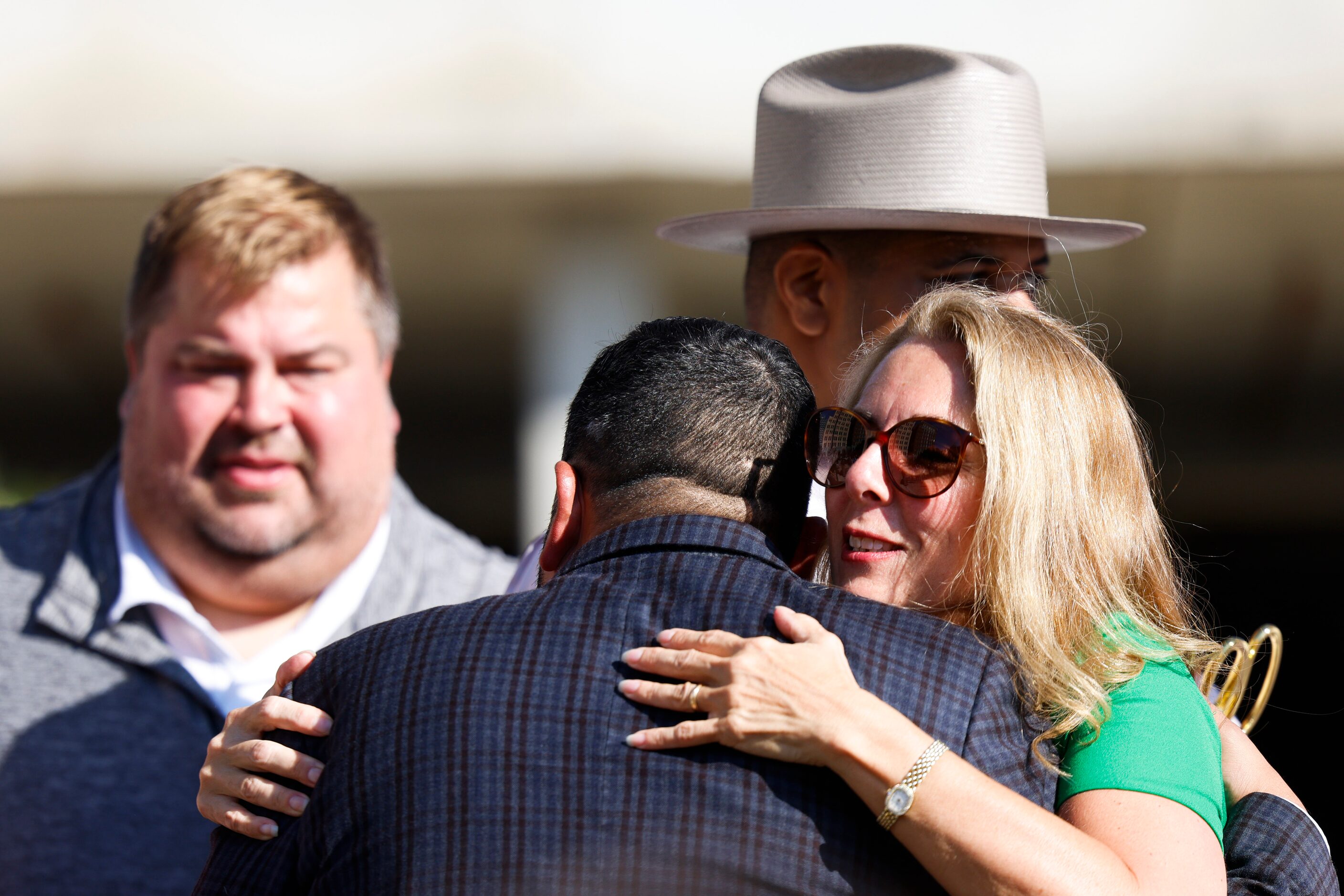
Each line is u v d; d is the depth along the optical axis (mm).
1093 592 3428
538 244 14891
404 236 15438
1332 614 19297
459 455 28391
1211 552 22859
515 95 12453
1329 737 14492
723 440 3285
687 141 12266
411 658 3107
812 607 3094
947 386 3533
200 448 5504
